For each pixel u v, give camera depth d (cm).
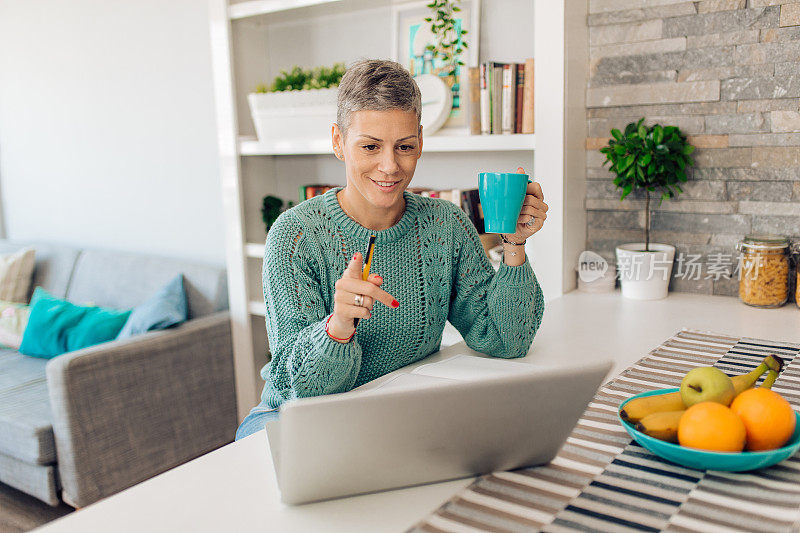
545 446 82
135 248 346
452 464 80
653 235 194
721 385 84
